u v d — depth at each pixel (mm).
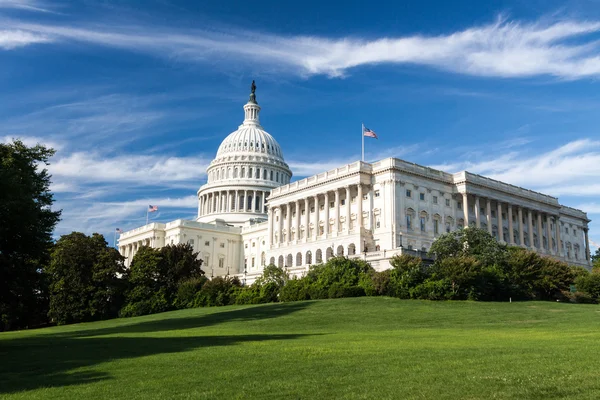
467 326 48250
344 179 113500
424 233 108688
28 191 48000
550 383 17562
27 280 46906
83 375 22781
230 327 53594
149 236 163375
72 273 92688
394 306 65625
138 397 17969
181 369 23031
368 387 18047
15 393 19516
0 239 42656
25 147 54281
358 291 78812
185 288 96625
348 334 40531
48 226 49375
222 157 192375
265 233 153250
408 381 18688
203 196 191875
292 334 42000
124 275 101812
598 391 16516
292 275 101875
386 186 107125
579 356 22953
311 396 17156
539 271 81062
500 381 18062
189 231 155500
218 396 17609
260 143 196875
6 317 83688
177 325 60656
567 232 149375
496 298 76375
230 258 160875
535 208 130250
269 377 20391
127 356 28359
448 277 73062
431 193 112812
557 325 46844
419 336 36969
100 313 93125
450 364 21672
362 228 106812
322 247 114562
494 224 121188
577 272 88000
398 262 77625
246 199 183375
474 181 116250
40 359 29047
